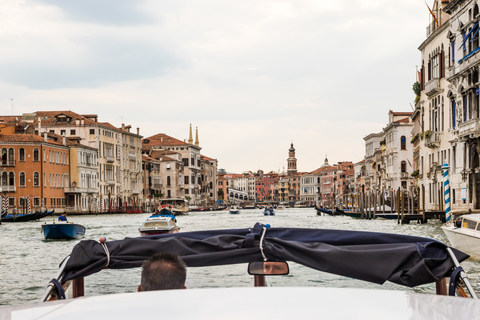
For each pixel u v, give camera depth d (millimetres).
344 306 2080
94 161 100438
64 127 102938
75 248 4770
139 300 2195
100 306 2131
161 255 3617
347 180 181250
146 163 132250
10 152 82250
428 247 4523
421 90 53125
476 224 19156
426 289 12211
